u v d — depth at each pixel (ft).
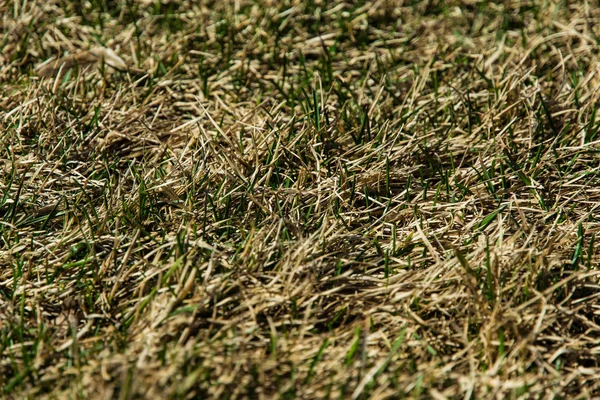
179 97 13.41
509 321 8.34
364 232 10.03
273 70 14.85
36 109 12.21
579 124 12.09
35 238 9.80
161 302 8.50
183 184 10.54
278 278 8.74
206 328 8.41
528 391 7.72
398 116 12.53
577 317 8.71
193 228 9.59
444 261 9.01
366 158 11.18
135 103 12.82
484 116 12.39
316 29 16.31
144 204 10.10
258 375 7.68
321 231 9.43
